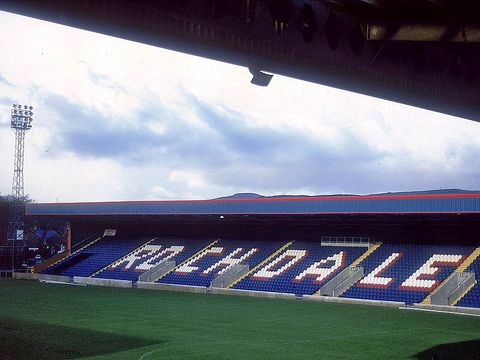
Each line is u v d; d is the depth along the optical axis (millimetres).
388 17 13984
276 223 61594
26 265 83312
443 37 13516
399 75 15781
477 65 18000
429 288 44938
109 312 39406
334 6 13703
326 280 50500
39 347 26844
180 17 11062
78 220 74562
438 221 51438
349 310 41062
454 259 47719
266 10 12484
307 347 27203
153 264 63156
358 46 14508
